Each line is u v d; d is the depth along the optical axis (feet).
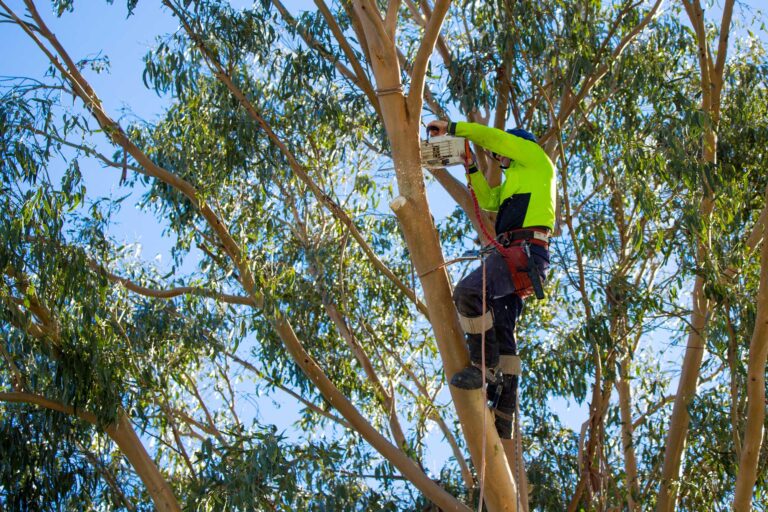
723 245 30.27
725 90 37.76
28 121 27.99
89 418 28.12
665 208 31.24
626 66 30.63
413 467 27.50
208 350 33.73
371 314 36.32
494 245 20.29
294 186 34.60
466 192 29.68
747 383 28.04
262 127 31.24
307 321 34.63
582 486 30.63
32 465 28.81
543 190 20.43
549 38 29.81
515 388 21.17
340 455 28.81
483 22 30.60
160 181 32.48
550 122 32.42
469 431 20.26
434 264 20.31
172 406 36.50
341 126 32.37
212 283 31.78
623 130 30.22
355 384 35.14
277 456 27.53
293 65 31.55
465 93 29.22
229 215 33.88
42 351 27.22
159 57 30.89
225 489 26.94
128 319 31.58
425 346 37.68
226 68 31.19
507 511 20.66
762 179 35.35
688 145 30.01
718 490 32.58
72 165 27.94
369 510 29.71
